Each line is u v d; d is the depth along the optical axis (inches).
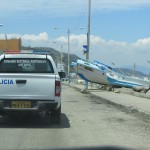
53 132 483.2
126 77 1514.5
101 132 490.0
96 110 771.4
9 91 510.9
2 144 401.1
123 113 722.2
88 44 1567.4
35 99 512.4
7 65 552.1
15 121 581.0
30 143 407.5
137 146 396.5
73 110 762.8
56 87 515.2
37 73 542.9
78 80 2854.3
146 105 815.7
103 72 1485.0
